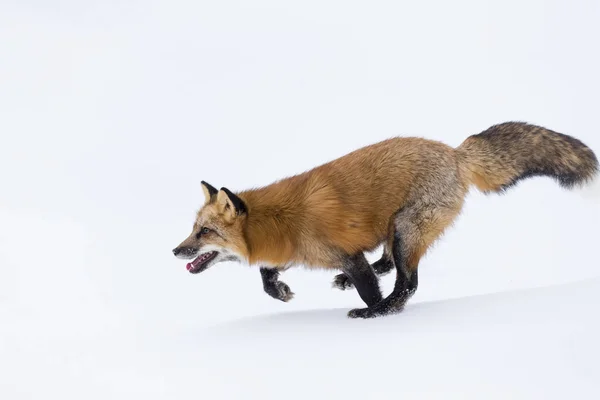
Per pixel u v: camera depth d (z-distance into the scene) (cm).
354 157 1089
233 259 1088
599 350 719
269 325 979
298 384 711
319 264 1062
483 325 839
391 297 1030
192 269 1084
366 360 753
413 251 1055
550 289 980
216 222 1059
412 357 747
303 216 1033
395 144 1091
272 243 1047
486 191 1173
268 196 1062
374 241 1074
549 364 701
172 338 945
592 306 857
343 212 1030
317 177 1062
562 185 1208
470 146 1157
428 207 1064
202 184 1116
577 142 1187
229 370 764
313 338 870
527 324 816
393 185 1059
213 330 977
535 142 1173
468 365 714
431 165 1074
